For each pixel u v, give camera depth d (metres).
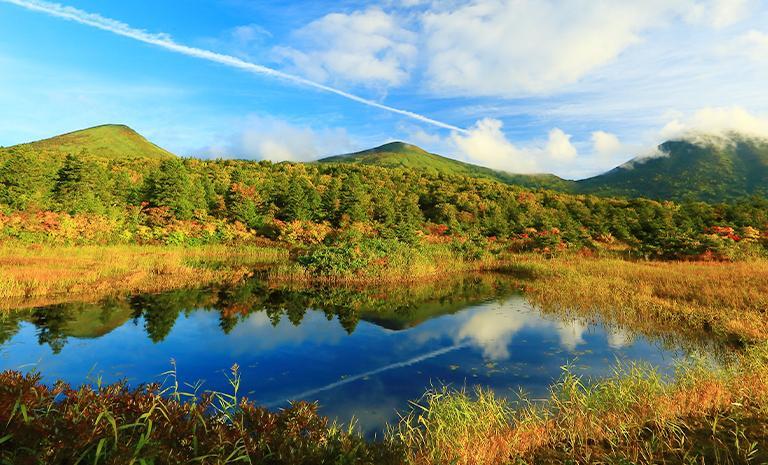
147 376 7.51
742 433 4.78
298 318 12.09
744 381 6.19
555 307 13.38
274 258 25.86
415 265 20.16
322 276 18.55
